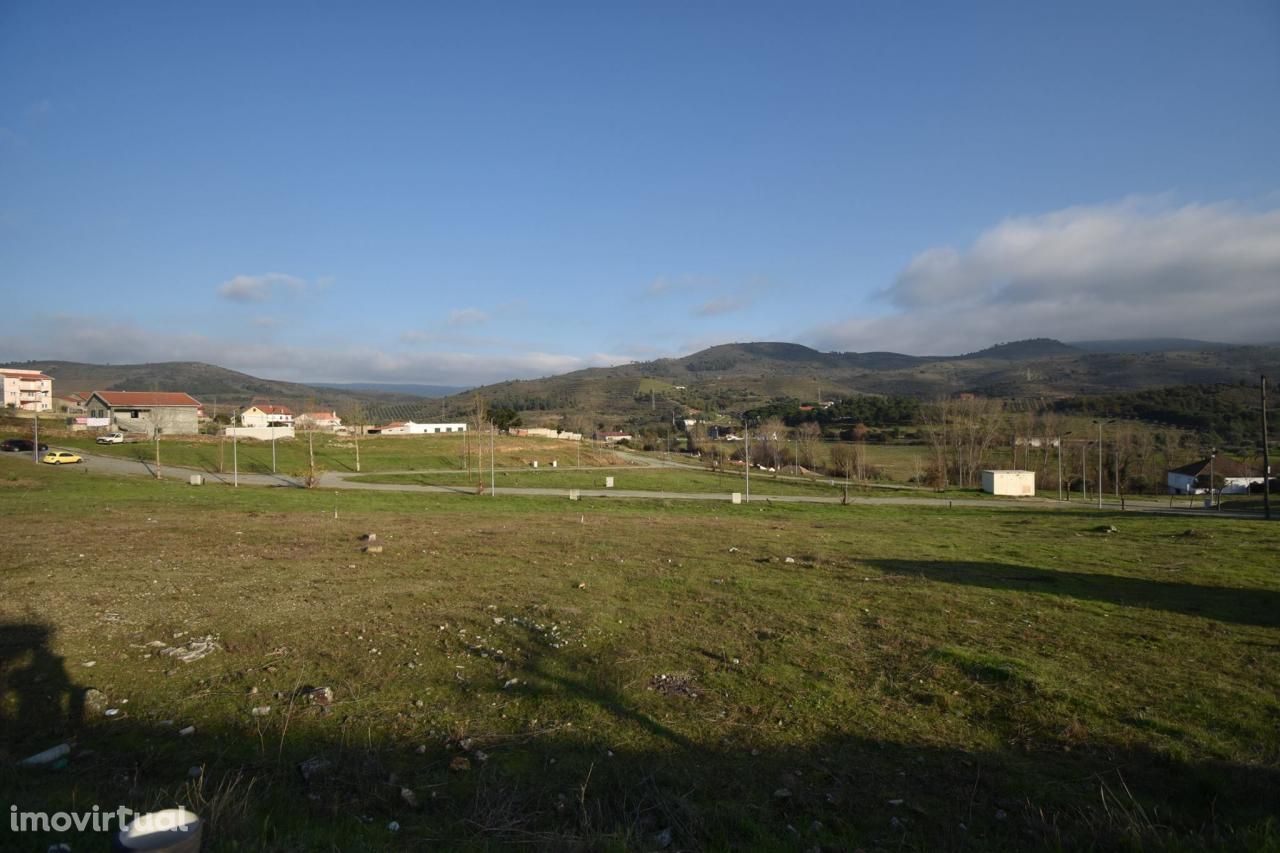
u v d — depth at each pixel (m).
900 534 26.95
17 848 4.07
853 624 10.94
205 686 7.61
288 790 5.33
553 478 63.47
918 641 9.91
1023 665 8.51
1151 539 25.45
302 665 8.38
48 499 31.61
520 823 4.93
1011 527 31.66
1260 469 71.25
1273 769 5.88
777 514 40.97
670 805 5.24
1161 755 6.16
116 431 83.62
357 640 9.47
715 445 102.31
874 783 5.71
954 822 5.12
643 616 11.27
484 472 66.31
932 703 7.50
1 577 12.89
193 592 12.07
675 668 8.57
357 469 65.44
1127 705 7.38
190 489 41.25
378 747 6.18
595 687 7.84
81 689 7.39
